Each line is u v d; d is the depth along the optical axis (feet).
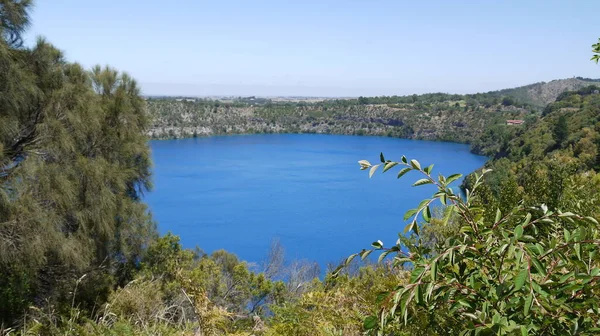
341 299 8.66
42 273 23.39
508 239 4.21
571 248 4.59
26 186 22.07
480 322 4.13
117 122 28.19
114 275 27.32
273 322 9.48
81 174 24.41
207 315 9.19
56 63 26.58
